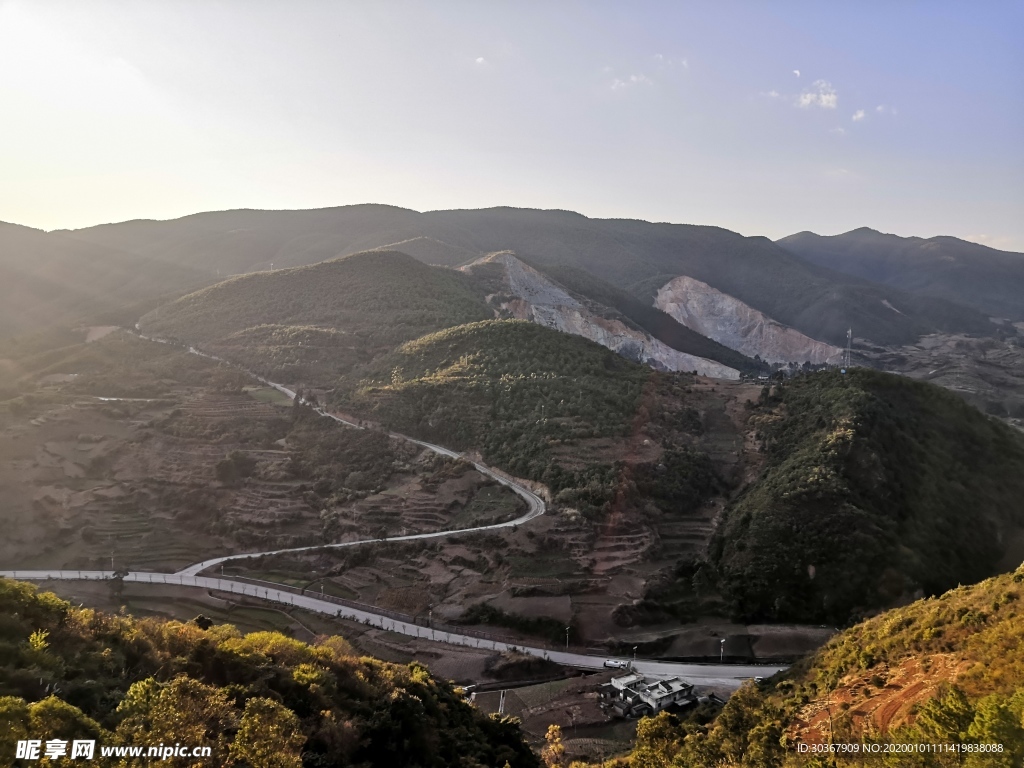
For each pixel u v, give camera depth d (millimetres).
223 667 38906
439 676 69625
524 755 49406
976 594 45250
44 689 28859
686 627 79562
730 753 41344
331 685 40688
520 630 78750
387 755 37562
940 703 30688
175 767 24188
